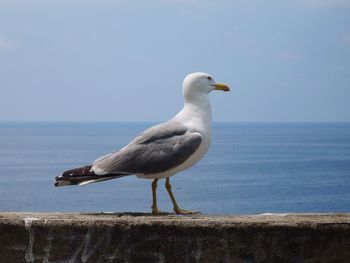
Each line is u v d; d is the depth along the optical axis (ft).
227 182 199.00
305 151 408.87
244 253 23.54
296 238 23.56
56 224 23.66
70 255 23.68
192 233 23.48
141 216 25.71
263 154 374.63
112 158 28.89
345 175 226.17
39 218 24.03
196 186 183.93
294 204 146.30
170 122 29.94
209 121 30.25
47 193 159.53
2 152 385.91
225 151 414.41
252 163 294.46
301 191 173.58
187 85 30.22
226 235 23.48
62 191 164.66
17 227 23.76
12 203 138.72
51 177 208.13
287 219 24.44
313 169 254.47
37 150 409.49
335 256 23.68
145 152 28.81
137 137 29.63
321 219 24.44
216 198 153.69
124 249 23.62
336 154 370.53
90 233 23.59
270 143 558.15
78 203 139.95
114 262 23.62
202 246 23.52
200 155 29.78
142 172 28.76
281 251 23.57
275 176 223.10
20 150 411.95
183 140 29.07
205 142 29.78
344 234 23.63
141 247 23.58
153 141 29.12
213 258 23.53
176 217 24.84
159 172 28.94
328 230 23.61
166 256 23.58
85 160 299.99
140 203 139.74
